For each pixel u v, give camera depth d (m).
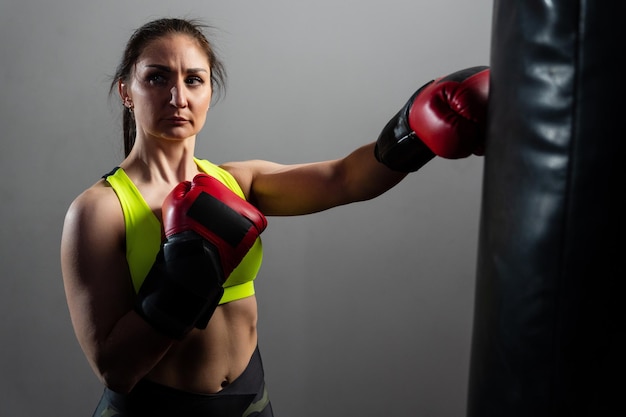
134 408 1.37
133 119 1.61
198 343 1.40
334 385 2.88
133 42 1.46
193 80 1.43
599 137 0.60
